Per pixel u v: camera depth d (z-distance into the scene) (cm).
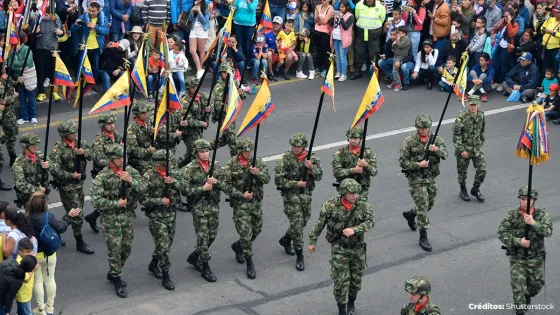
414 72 3844
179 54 3628
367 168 2453
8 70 3008
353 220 2078
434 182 2548
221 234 2625
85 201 2806
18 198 2416
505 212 2775
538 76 3728
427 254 2514
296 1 4019
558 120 3519
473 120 2777
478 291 2314
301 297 2288
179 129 2791
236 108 2358
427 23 3959
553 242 2575
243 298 2280
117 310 2206
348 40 3919
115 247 2244
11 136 2975
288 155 2398
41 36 3544
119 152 2216
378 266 2442
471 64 3891
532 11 4078
